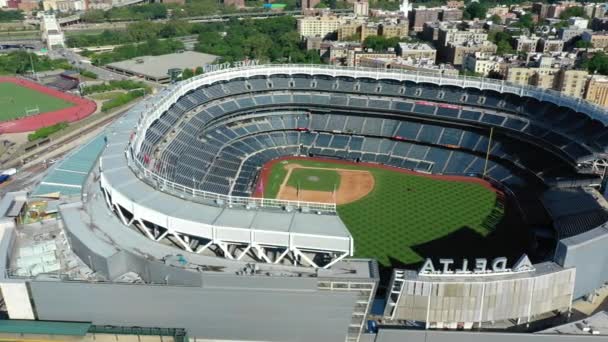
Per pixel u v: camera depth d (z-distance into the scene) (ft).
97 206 222.07
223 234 175.94
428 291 179.22
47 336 171.94
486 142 428.15
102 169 226.79
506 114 427.74
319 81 490.08
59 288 168.66
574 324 178.91
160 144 354.74
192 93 433.89
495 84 437.58
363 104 470.80
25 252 198.08
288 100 476.13
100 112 595.88
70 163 272.92
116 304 170.30
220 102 452.76
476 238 308.81
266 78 486.38
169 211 186.60
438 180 404.57
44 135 488.85
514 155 403.95
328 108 476.95
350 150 457.27
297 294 164.14
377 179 406.82
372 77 476.54
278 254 185.98
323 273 167.73
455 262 281.33
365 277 164.96
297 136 474.49
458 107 448.65
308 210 189.06
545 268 190.49
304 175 414.62
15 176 397.19
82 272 185.57
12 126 556.92
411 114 456.45
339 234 171.22
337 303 164.96
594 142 353.31
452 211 348.38
